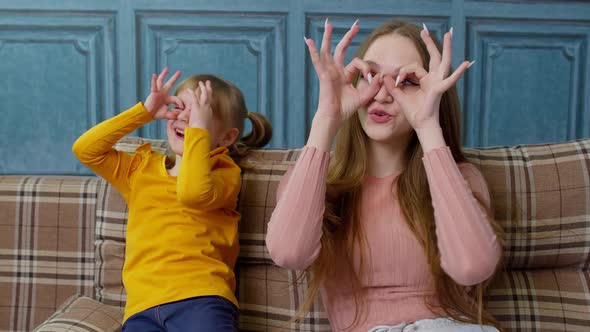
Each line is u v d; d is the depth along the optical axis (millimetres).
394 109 1079
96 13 2594
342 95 1071
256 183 1396
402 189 1134
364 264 1106
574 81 2752
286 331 1332
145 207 1343
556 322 1265
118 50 2621
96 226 1448
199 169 1274
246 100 2691
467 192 999
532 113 2762
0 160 2666
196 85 1423
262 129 1545
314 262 1119
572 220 1283
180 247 1286
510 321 1272
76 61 2621
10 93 2629
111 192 1447
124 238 1419
